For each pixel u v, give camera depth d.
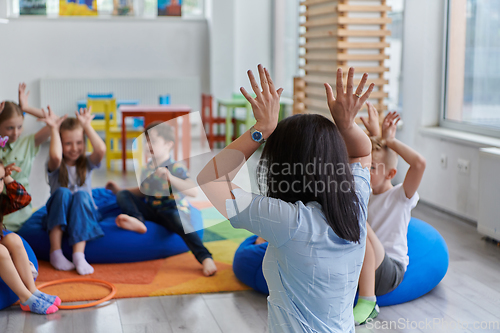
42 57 7.17
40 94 7.14
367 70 4.30
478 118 3.91
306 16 4.93
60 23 7.17
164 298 2.36
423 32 4.23
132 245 2.79
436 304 2.33
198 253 2.71
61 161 2.92
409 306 2.31
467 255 2.99
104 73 7.41
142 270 2.70
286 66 7.34
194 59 7.67
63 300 2.29
